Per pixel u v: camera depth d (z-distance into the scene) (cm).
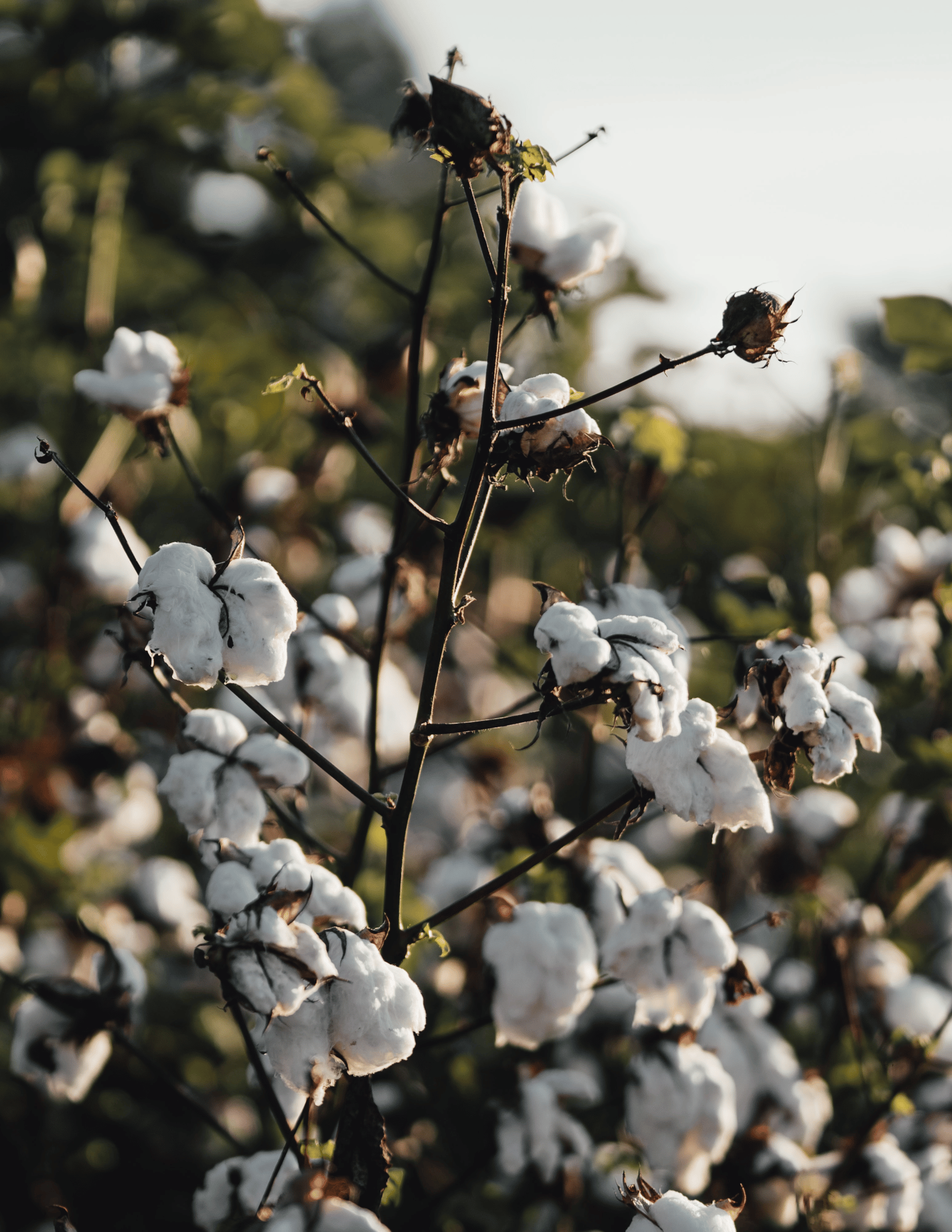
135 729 347
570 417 240
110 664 327
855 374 331
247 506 290
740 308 236
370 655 264
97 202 393
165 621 235
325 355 402
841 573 376
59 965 300
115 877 327
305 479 293
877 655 320
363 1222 233
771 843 293
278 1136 284
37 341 418
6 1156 289
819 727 242
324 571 345
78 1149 292
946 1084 284
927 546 327
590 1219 271
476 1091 281
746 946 299
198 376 347
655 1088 261
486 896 245
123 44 414
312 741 278
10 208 414
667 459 283
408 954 247
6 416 423
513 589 381
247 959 233
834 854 328
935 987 290
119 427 354
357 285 456
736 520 414
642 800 244
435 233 259
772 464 423
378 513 352
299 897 235
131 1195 289
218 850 250
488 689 406
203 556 238
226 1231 250
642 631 237
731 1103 263
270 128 423
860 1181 271
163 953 339
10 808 312
